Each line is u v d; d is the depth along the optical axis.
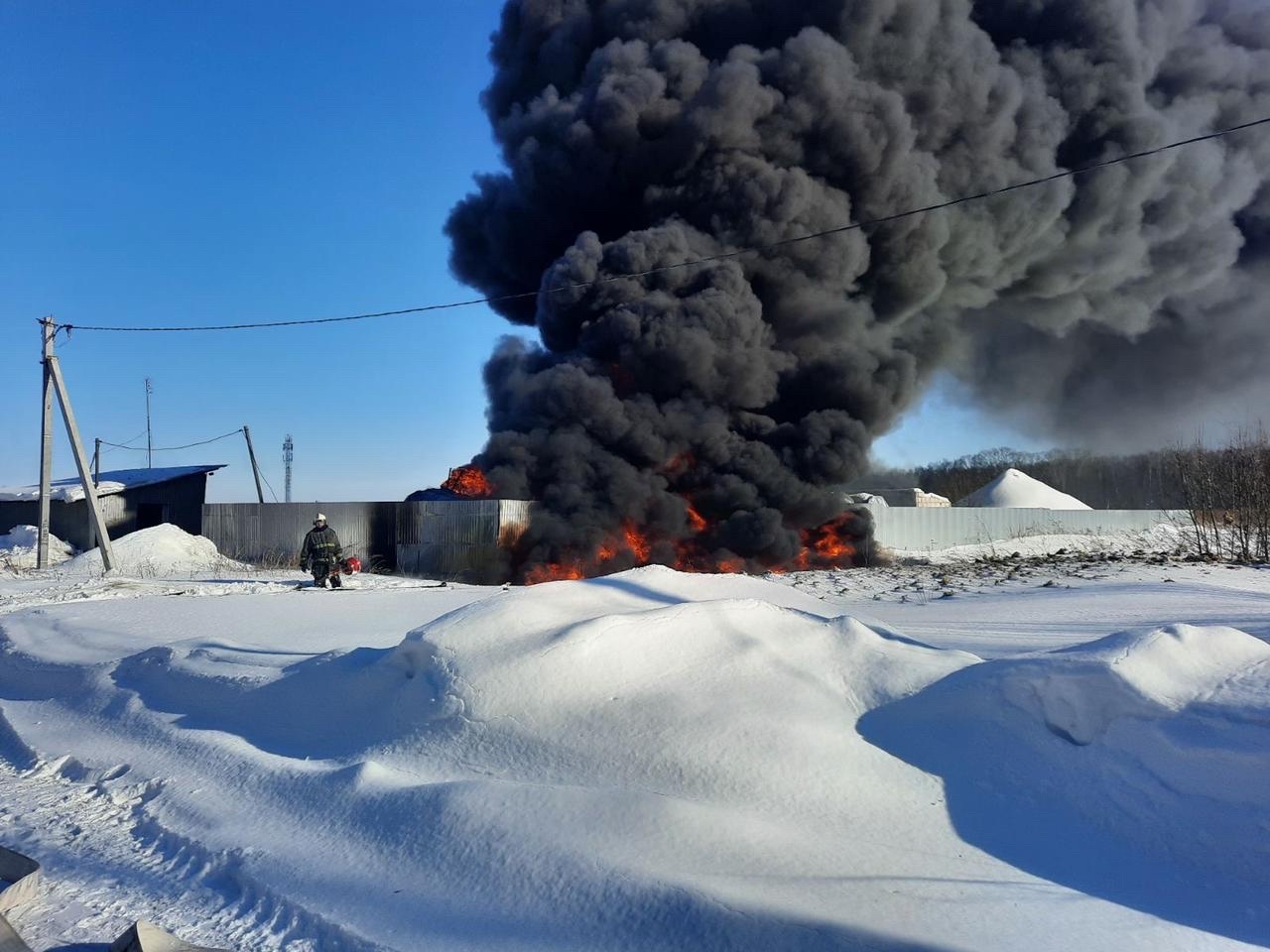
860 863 4.11
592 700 5.52
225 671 7.92
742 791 4.75
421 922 4.00
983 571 20.81
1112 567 19.20
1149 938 3.63
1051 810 4.56
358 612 12.93
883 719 5.49
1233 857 4.03
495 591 16.28
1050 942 3.56
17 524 36.19
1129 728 4.73
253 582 20.12
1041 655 5.34
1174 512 38.91
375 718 6.12
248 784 5.83
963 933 3.58
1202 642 5.35
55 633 11.88
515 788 4.76
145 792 6.22
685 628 6.09
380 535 28.83
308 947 3.99
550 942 3.75
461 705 5.64
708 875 4.00
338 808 5.14
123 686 8.65
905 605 14.54
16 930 4.28
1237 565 19.62
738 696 5.50
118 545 26.83
